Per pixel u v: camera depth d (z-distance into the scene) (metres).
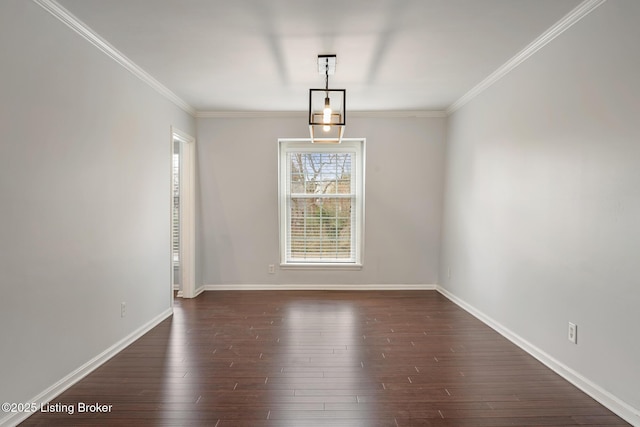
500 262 3.63
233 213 5.39
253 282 5.45
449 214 5.10
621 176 2.19
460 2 2.41
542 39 2.90
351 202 5.69
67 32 2.54
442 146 5.37
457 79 3.91
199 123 5.32
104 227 2.97
